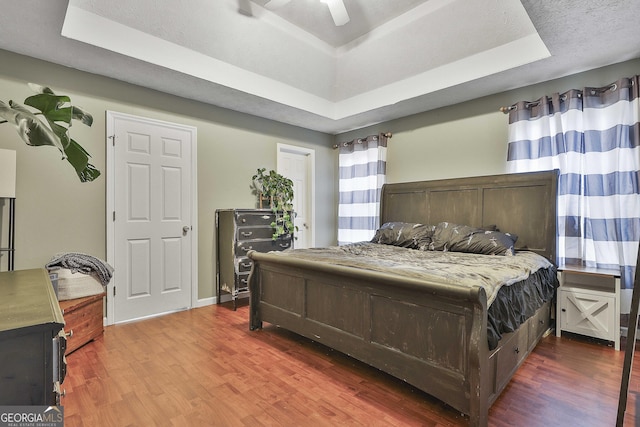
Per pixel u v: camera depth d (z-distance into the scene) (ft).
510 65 9.59
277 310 9.21
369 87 13.17
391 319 6.43
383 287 6.52
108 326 10.15
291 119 14.67
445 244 10.62
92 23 8.27
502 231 11.03
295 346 8.68
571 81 10.05
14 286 3.95
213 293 12.85
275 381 6.84
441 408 5.91
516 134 10.85
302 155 16.42
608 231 9.18
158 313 11.34
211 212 12.74
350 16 10.07
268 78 12.05
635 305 5.21
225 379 6.91
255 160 14.14
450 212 12.35
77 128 9.67
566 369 7.31
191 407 5.91
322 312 7.92
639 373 7.11
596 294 8.63
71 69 9.55
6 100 8.61
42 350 2.61
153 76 10.12
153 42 9.27
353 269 6.90
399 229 12.26
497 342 5.35
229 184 13.25
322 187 17.01
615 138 9.09
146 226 11.05
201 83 10.66
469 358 5.16
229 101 12.32
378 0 9.39
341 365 7.59
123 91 10.50
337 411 5.82
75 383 6.70
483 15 9.18
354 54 11.99
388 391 6.47
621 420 5.19
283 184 14.33
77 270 8.61
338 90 13.91
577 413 5.71
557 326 9.24
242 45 10.44
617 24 7.44
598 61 9.19
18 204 8.76
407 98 12.14
